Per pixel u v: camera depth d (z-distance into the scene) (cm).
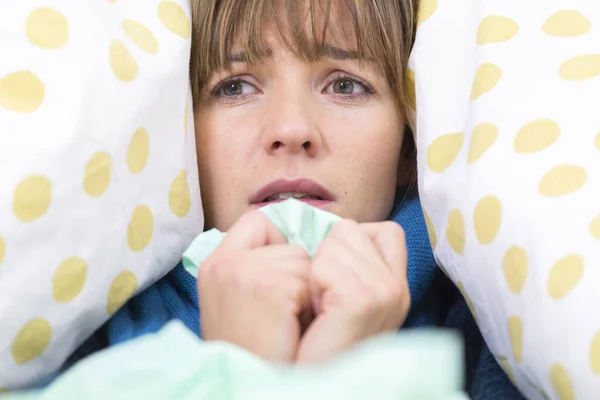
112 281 64
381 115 86
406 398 29
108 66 65
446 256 65
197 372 33
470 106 66
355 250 55
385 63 85
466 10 75
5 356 57
